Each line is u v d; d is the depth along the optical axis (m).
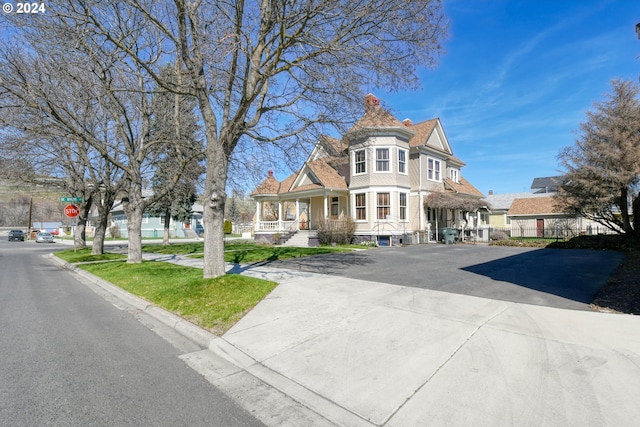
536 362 3.72
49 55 9.28
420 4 6.70
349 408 3.17
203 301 6.64
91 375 3.99
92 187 16.94
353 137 9.60
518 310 5.53
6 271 13.49
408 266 10.84
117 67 9.03
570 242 17.41
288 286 7.71
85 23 7.50
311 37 7.27
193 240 37.66
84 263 14.48
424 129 24.92
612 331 4.47
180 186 15.21
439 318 5.28
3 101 9.91
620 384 3.22
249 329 5.33
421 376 3.61
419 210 23.08
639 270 9.12
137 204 12.95
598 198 16.83
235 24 6.69
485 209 26.28
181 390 3.64
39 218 83.69
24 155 12.34
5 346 4.93
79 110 11.98
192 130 13.23
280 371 3.99
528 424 2.75
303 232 22.73
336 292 7.12
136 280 9.52
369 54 7.23
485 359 3.86
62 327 5.89
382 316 5.50
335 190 22.11
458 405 3.06
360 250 17.02
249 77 7.57
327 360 4.15
